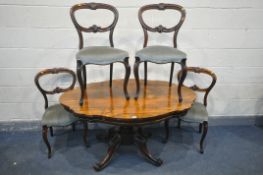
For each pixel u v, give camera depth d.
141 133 2.63
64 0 2.53
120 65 2.76
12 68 2.70
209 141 2.74
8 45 2.62
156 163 2.33
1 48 2.62
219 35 2.74
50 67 2.74
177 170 2.29
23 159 2.42
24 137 2.78
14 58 2.67
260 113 3.04
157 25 2.65
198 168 2.32
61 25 2.60
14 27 2.57
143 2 2.59
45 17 2.56
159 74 2.82
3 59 2.66
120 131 2.58
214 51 2.80
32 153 2.51
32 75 2.75
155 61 2.17
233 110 3.03
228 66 2.87
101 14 2.58
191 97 2.32
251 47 2.81
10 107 2.84
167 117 2.05
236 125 3.05
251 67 2.88
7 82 2.75
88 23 2.60
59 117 2.36
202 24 2.69
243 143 2.71
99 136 2.74
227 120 3.04
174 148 2.61
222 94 2.97
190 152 2.54
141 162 2.38
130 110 2.05
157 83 2.66
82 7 2.37
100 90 2.45
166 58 2.16
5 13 2.51
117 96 2.32
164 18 2.63
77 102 2.18
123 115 1.97
